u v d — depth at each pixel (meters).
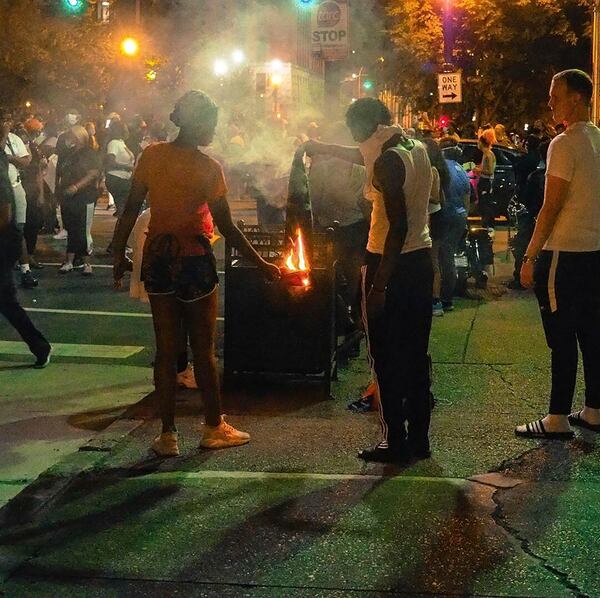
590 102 5.94
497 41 31.52
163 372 5.77
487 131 15.55
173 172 5.56
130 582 4.23
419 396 5.70
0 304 7.95
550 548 4.52
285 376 7.37
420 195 5.42
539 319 10.23
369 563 4.38
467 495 5.16
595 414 6.33
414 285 5.47
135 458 5.80
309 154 6.69
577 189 5.89
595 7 15.42
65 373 8.03
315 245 7.16
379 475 5.48
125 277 13.27
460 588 4.15
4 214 7.70
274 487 5.29
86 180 13.16
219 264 14.80
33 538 4.68
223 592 4.14
